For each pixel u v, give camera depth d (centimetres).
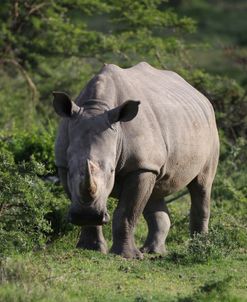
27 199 3209
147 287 2884
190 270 3177
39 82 5869
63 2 5906
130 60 5644
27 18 5803
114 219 3362
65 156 3256
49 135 4294
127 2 5825
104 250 3422
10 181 3195
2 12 6050
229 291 2798
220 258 3334
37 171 3275
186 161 3584
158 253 3622
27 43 5831
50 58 5872
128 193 3328
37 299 2550
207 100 3962
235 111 5394
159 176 3450
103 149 3133
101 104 3266
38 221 3225
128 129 3294
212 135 3834
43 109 5719
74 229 3650
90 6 5934
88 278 2934
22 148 4231
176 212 4159
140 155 3306
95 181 3017
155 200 3728
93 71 5825
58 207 3638
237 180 4881
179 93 3722
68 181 3177
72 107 3203
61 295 2623
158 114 3456
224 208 4350
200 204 3847
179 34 6012
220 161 5019
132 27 5888
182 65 5709
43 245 3250
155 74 3738
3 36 5781
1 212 3209
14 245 3166
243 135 5416
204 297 2688
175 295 2778
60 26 5822
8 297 2544
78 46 5803
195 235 3484
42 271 2855
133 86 3444
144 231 4053
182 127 3550
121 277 2998
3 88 5878
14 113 5638
